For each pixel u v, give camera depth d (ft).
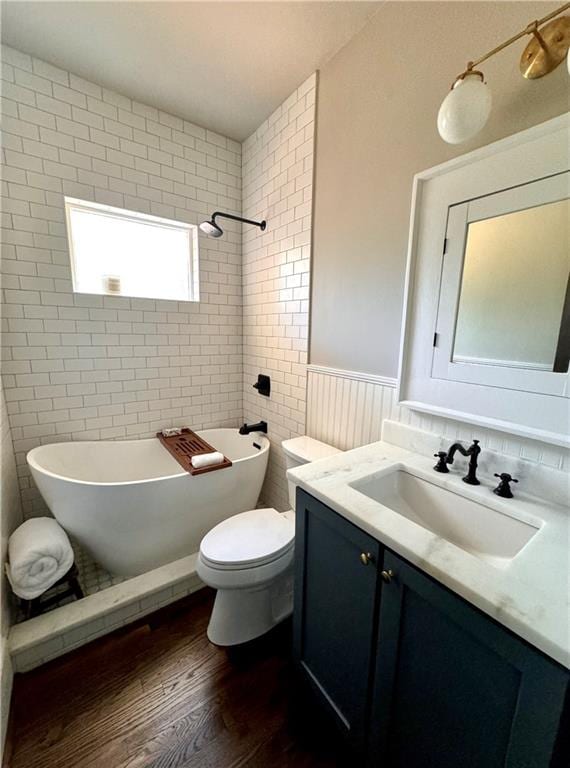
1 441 4.47
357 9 4.19
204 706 3.83
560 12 2.42
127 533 5.13
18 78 5.13
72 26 4.56
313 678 3.60
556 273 2.86
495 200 3.20
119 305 6.60
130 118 6.15
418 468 3.71
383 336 4.59
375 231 4.55
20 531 4.74
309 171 5.58
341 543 3.03
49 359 5.99
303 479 3.42
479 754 2.09
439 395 3.87
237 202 7.75
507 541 2.96
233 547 4.27
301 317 6.11
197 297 7.62
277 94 5.86
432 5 3.60
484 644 1.97
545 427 3.01
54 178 5.62
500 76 3.10
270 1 4.10
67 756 3.35
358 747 3.04
